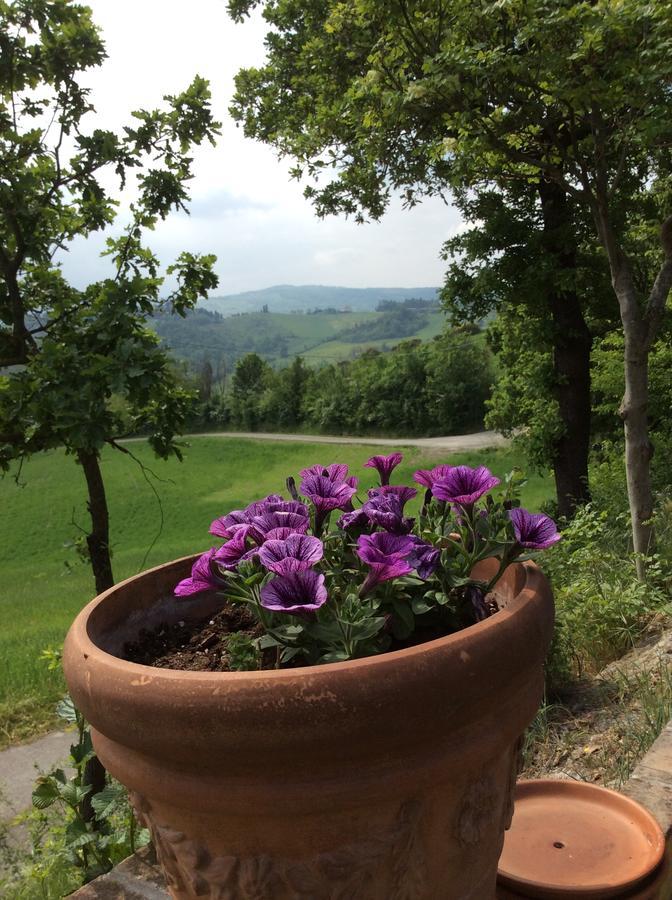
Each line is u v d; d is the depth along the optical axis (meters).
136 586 1.49
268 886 1.05
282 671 0.97
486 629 1.09
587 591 5.07
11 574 29.48
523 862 1.78
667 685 3.70
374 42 6.97
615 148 6.37
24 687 9.12
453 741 1.07
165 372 4.04
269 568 1.14
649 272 11.25
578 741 3.55
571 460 11.79
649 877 1.71
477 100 5.50
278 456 50.53
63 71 4.02
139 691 1.00
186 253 4.36
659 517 7.18
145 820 1.17
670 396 11.89
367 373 58.72
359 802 1.01
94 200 4.33
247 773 0.99
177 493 43.09
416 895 1.13
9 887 3.91
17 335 4.18
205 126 4.27
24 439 3.99
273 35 11.98
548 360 11.91
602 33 4.58
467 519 1.35
